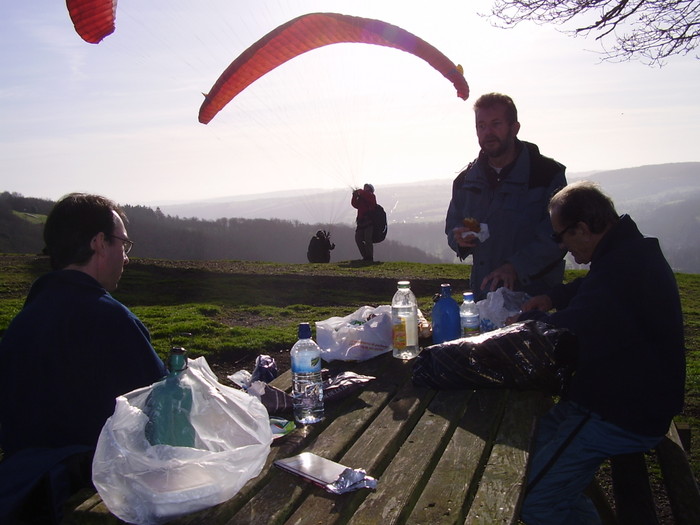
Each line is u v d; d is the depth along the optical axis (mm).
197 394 2004
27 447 2299
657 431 2629
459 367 2729
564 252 3570
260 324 8641
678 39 6324
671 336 2598
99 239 2490
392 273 14703
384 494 1863
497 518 1749
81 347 2320
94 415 2318
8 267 14039
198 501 1748
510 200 3803
